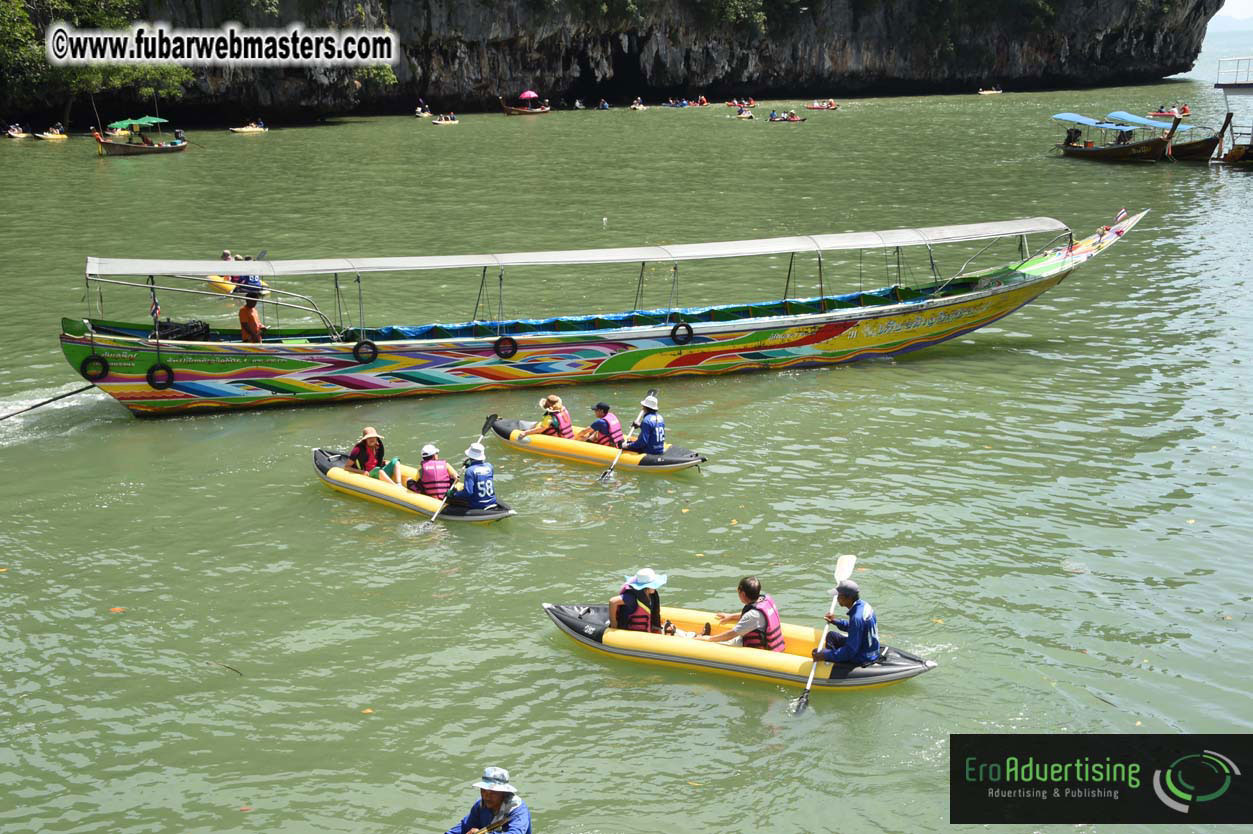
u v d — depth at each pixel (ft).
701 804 32.45
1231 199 147.64
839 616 42.27
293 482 55.11
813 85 381.19
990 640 40.83
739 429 63.05
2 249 113.29
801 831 31.37
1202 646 40.37
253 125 250.37
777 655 38.09
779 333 71.87
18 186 157.79
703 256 70.13
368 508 52.29
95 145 213.66
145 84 238.07
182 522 50.44
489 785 29.17
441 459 56.18
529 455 59.11
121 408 65.41
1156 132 238.68
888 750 34.88
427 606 43.34
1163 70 428.56
